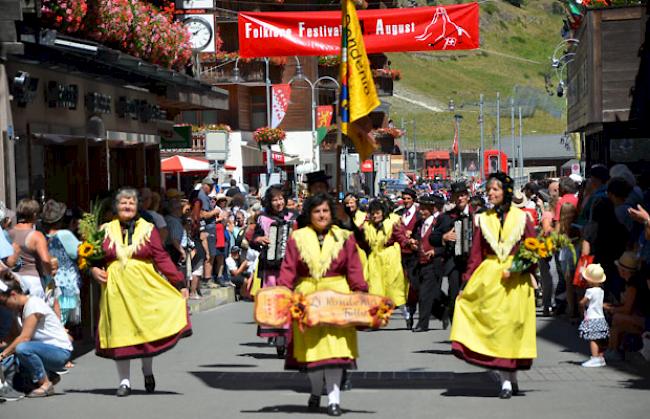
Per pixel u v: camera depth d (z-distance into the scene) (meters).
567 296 20.34
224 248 28.55
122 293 12.73
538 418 10.98
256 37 19.89
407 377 14.26
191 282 25.61
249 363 15.91
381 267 20.38
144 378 13.16
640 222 14.48
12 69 17.75
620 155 27.95
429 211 19.62
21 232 14.44
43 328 12.95
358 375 14.48
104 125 22.92
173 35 24.30
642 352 15.09
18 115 18.08
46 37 16.77
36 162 19.47
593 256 15.92
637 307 15.16
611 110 24.98
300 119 69.56
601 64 24.97
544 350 16.75
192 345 18.12
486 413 11.35
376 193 86.25
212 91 26.38
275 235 15.67
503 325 12.28
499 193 12.53
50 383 12.95
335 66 71.62
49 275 14.52
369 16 19.78
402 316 23.42
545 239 12.31
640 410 11.35
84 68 20.06
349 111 15.63
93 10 20.52
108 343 12.77
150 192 19.42
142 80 22.84
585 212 18.70
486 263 12.44
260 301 11.24
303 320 11.12
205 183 27.14
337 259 11.41
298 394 12.95
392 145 85.00
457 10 19.61
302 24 20.00
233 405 12.14
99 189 22.30
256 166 65.44
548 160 155.75
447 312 19.94
